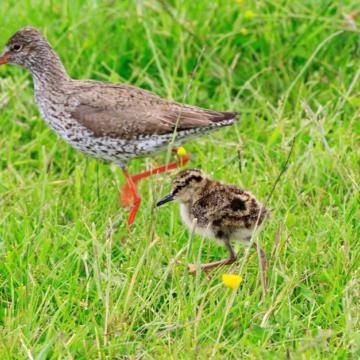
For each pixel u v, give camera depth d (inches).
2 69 642.2
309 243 481.4
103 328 434.0
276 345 419.5
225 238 470.9
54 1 670.5
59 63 554.6
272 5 663.1
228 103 614.9
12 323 428.8
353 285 442.6
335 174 540.7
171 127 528.4
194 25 647.8
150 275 458.3
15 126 600.7
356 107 598.9
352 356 405.4
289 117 612.4
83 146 544.7
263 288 438.3
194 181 472.7
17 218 519.8
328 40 641.0
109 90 540.7
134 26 653.3
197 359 401.1
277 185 530.3
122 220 526.0
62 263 471.5
